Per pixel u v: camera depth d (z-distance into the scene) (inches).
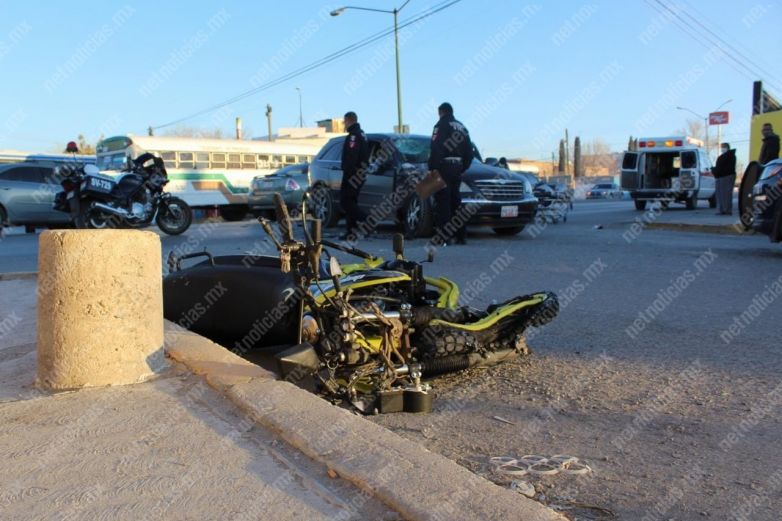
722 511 109.0
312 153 1122.0
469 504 92.3
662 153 916.6
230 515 94.0
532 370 188.4
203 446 116.3
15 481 103.9
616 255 394.6
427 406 155.4
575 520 105.6
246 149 1024.2
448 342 161.9
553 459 128.3
